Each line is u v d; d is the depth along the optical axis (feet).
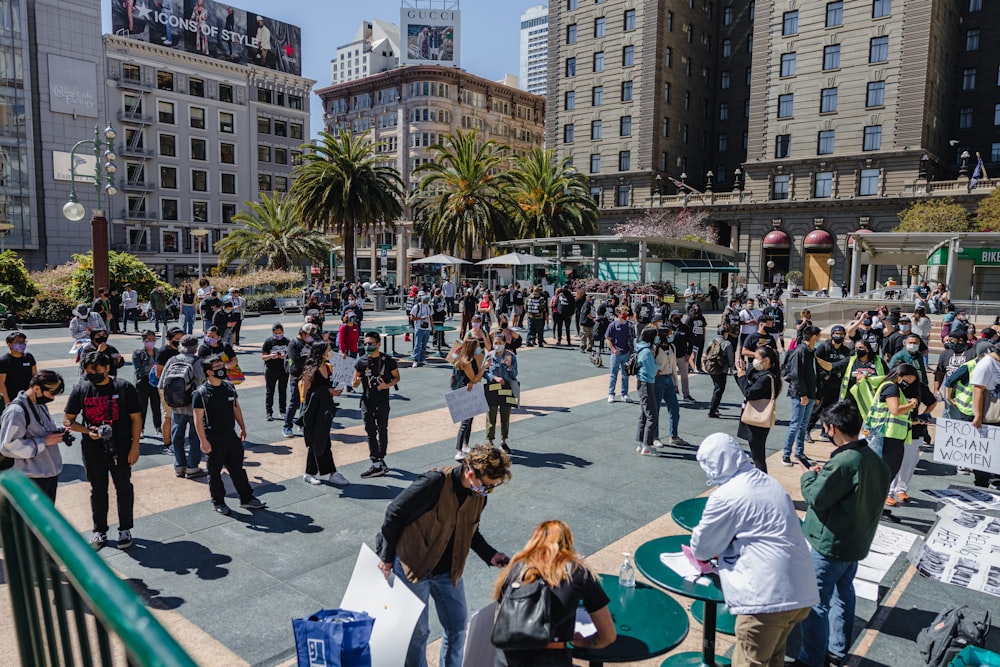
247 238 156.76
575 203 147.95
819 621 14.51
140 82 209.15
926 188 142.51
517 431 36.42
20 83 183.11
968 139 165.58
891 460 24.07
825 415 14.58
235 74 232.12
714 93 203.51
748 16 196.13
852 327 40.88
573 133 197.36
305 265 167.73
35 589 3.85
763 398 26.94
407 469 29.27
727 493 12.49
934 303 75.61
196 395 23.12
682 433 36.35
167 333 32.60
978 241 81.15
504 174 144.36
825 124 155.94
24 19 182.70
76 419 21.95
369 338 27.53
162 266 216.74
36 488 3.71
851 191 152.87
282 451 31.50
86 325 52.34
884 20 146.10
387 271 278.05
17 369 25.68
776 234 162.71
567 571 10.54
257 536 21.99
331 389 26.91
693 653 15.62
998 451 23.90
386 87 286.66
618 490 27.20
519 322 80.12
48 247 190.90
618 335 43.37
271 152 245.04
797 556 12.22
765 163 164.45
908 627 17.25
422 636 13.34
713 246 128.77
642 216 182.09
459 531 13.50
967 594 18.94
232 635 16.31
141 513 23.65
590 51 191.42
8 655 14.82
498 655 10.84
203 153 225.56
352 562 20.30
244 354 61.16
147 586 18.57
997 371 24.62
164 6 215.31
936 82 150.20
